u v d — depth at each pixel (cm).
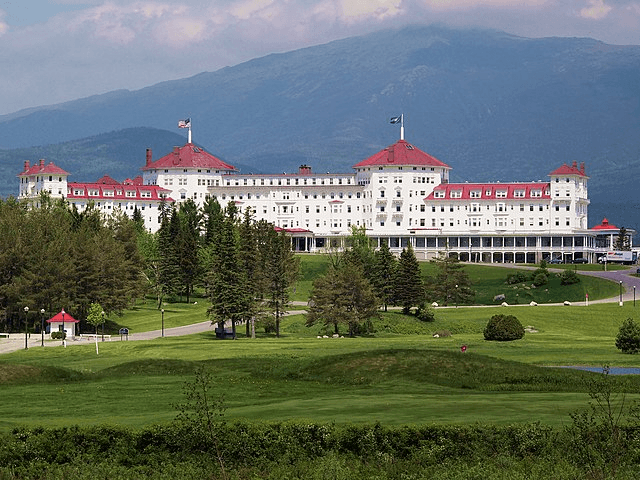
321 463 12888
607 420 13275
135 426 14262
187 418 13800
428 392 18012
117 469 13112
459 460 13212
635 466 12519
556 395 17100
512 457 13138
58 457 13538
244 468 13200
